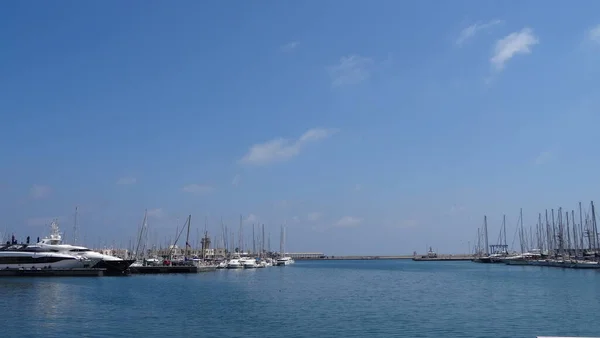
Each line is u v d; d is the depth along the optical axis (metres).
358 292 92.31
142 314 59.62
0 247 117.31
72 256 117.81
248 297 80.56
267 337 46.91
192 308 65.38
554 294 84.81
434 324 54.09
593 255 172.25
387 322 55.12
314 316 59.34
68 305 66.69
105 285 98.50
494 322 55.34
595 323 54.84
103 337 46.28
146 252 175.12
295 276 148.12
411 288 102.00
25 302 69.25
